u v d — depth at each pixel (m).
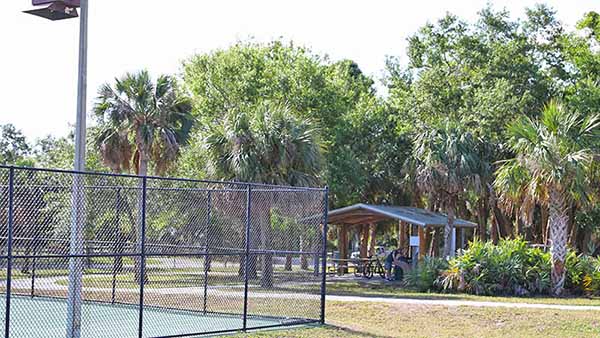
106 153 32.19
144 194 14.73
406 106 47.47
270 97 41.69
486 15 48.84
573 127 28.42
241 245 25.47
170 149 31.94
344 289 30.19
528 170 28.45
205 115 42.03
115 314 18.97
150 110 31.77
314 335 17.20
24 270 21.98
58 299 21.28
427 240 56.59
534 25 49.81
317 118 42.00
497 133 42.28
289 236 26.11
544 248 33.56
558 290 28.66
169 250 23.84
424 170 38.84
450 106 46.75
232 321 18.20
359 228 55.31
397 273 35.88
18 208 19.89
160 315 19.00
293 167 30.53
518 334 20.41
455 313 22.19
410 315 22.00
